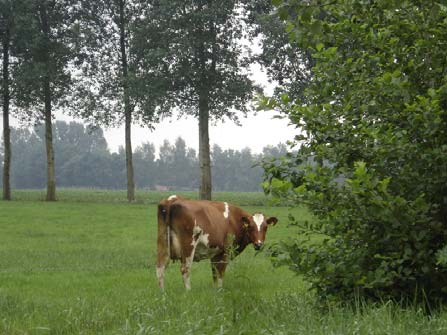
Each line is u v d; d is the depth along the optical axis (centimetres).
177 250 1305
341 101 890
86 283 1473
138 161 19175
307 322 742
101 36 5366
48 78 5000
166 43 4709
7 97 5084
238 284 954
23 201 4878
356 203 788
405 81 795
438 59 840
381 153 805
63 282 1484
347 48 908
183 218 1305
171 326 791
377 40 854
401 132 801
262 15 4650
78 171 18275
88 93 5256
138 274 1620
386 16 859
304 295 995
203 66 4847
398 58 862
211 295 1122
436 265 800
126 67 5281
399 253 795
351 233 821
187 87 4919
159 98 4666
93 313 962
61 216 3466
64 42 5184
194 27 4638
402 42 863
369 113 838
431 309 809
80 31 5144
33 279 1528
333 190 801
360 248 823
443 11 813
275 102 884
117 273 1647
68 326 888
